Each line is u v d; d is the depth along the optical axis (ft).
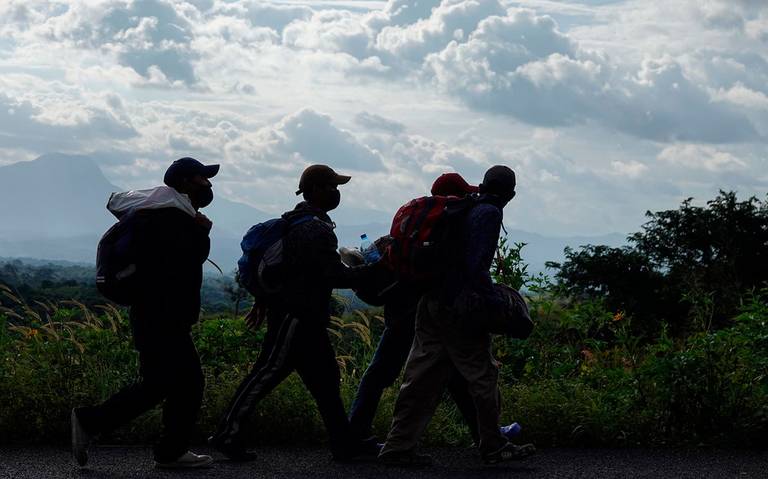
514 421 22.86
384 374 21.29
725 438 22.54
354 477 18.45
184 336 19.03
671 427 23.06
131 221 18.72
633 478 18.60
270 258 19.84
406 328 21.06
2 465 19.34
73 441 18.78
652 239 222.07
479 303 19.02
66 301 25.93
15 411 22.36
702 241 218.18
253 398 20.06
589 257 209.97
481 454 19.95
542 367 27.35
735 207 223.51
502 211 19.86
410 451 19.69
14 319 25.70
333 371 20.26
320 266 19.79
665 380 23.07
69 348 24.61
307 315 19.89
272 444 22.47
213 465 19.61
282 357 20.03
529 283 28.09
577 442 22.68
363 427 21.12
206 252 19.26
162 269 18.71
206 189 19.70
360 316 25.86
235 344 26.05
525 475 18.79
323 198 20.49
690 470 19.48
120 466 19.35
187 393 19.01
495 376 19.76
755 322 25.55
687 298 28.71
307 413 22.65
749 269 214.07
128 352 24.76
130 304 18.98
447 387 20.72
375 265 20.01
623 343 27.63
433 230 19.39
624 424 22.98
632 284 202.90
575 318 28.09
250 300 26.43
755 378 23.98
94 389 23.36
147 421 22.27
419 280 19.43
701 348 23.86
